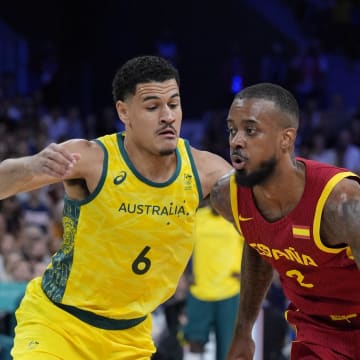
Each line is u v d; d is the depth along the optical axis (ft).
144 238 37.35
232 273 70.23
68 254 37.99
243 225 35.47
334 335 36.45
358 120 136.15
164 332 70.59
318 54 153.07
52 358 37.32
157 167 37.22
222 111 145.59
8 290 64.03
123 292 38.01
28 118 132.67
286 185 33.58
